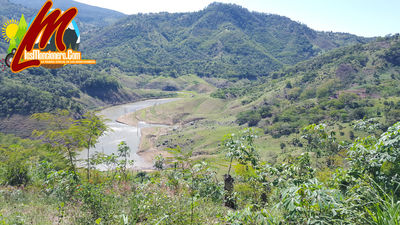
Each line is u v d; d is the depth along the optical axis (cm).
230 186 607
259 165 535
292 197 253
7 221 423
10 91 10844
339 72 17138
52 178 586
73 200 539
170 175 584
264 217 269
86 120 930
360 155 424
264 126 11456
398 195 335
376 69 16825
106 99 18212
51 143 857
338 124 9300
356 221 272
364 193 341
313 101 14138
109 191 655
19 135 9500
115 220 422
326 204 230
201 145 9925
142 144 9919
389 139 379
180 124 14275
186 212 432
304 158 495
